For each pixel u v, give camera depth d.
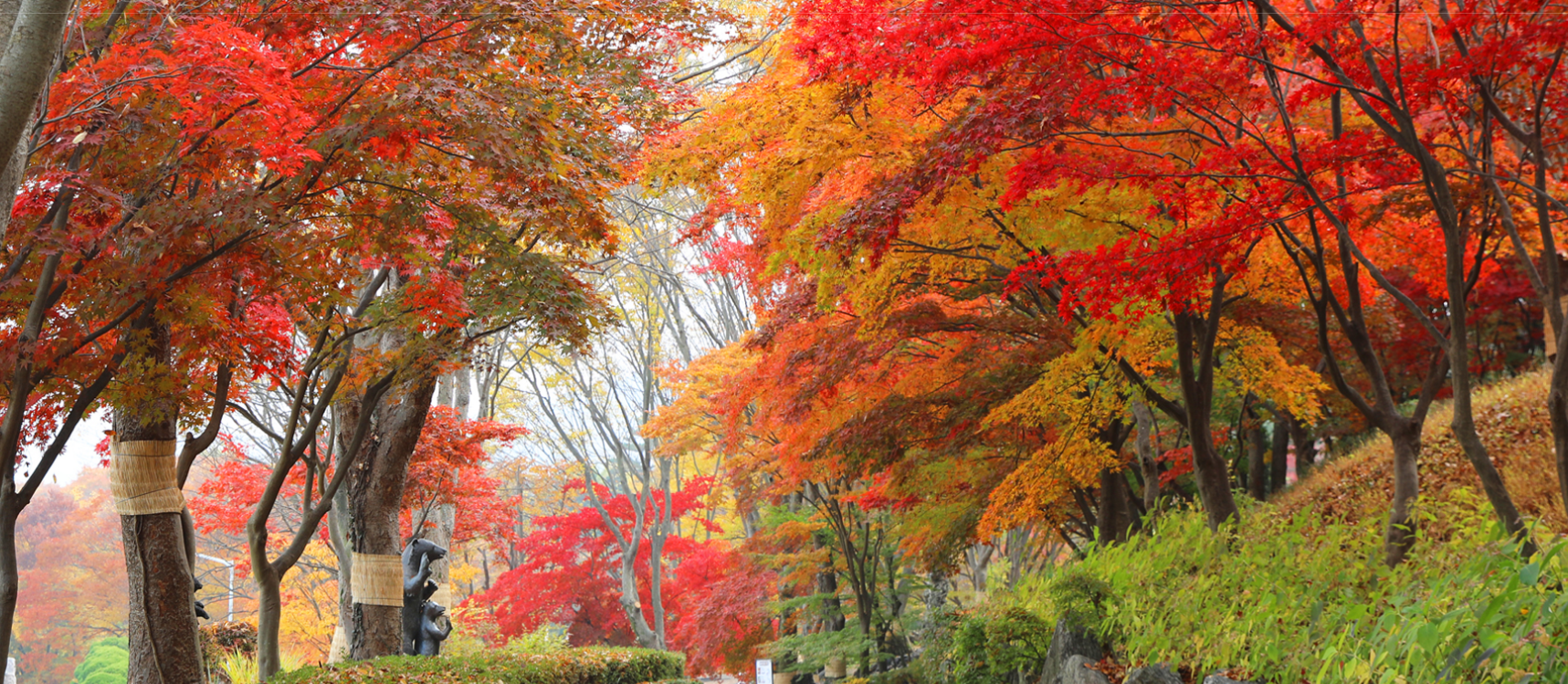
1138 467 15.09
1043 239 7.85
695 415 19.78
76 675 35.22
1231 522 8.63
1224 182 6.23
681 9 10.32
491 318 9.48
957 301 11.60
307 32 7.06
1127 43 5.88
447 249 9.28
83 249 6.13
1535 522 5.48
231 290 7.38
